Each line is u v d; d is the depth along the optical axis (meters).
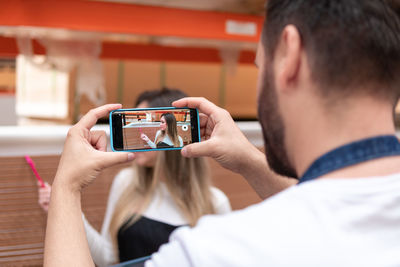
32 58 2.13
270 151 0.44
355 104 0.35
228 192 1.66
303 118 0.38
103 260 1.32
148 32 1.81
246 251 0.31
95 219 1.46
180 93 1.44
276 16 0.40
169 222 1.38
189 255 0.32
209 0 1.82
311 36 0.36
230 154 0.68
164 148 0.79
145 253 1.33
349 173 0.35
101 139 0.67
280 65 0.39
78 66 2.29
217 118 0.70
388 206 0.33
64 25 1.65
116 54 2.50
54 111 4.05
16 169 1.27
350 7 0.36
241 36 1.99
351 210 0.32
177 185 1.42
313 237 0.31
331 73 0.35
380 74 0.35
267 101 0.42
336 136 0.36
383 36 0.35
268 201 0.35
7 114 4.10
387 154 0.35
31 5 1.58
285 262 0.30
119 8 1.74
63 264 0.50
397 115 1.97
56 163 1.33
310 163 0.38
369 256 0.30
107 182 1.47
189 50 2.71
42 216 1.33
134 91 4.70
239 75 5.06
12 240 1.30
